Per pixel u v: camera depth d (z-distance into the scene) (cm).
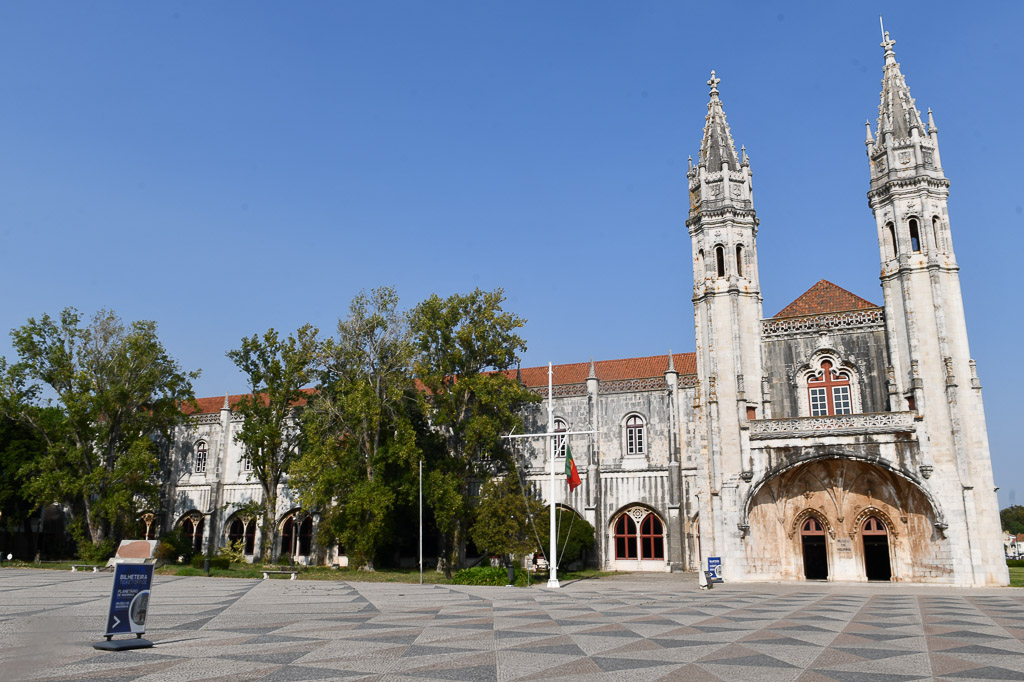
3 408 5425
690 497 5219
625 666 1255
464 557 5575
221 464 6581
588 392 5638
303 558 6238
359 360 5212
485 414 5119
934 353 3988
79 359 5425
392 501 4806
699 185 4697
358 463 5006
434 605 2436
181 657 1309
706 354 4447
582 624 1867
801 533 4144
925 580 3853
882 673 1208
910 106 4375
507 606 2402
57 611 2064
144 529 6700
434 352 5238
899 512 3981
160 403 5831
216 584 3566
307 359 5472
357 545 4753
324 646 1454
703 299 4512
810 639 1605
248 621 1903
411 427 4941
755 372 4366
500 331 5225
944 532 3784
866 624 1909
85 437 5325
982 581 3688
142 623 1459
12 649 1373
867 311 4353
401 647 1445
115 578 1428
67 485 5038
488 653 1379
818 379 4403
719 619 2019
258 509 5675
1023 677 1177
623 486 5441
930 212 4156
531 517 4406
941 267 4084
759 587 3603
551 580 3506
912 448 3894
